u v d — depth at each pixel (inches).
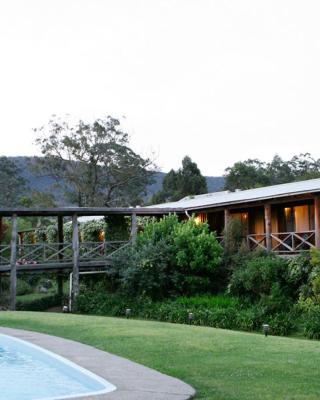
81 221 1294.3
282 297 753.0
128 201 2250.2
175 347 447.8
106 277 991.6
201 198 1254.3
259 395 292.7
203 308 775.7
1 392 350.3
